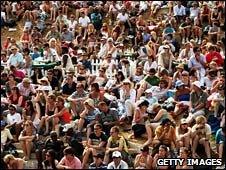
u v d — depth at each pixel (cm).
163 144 2130
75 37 3522
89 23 3606
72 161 2055
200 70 2712
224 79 2406
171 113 2350
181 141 2127
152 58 2819
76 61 3006
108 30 3556
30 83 2567
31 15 3797
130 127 2339
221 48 3073
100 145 2139
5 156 2080
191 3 3653
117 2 3919
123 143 2130
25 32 3444
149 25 3497
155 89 2480
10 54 3006
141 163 2056
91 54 3078
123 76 2639
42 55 3041
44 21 3791
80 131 2284
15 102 2447
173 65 2814
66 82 2600
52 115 2291
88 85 2648
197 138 2120
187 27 3334
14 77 2656
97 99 2408
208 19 3456
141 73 2692
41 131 2286
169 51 2814
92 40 3241
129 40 3322
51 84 2675
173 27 3506
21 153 2209
